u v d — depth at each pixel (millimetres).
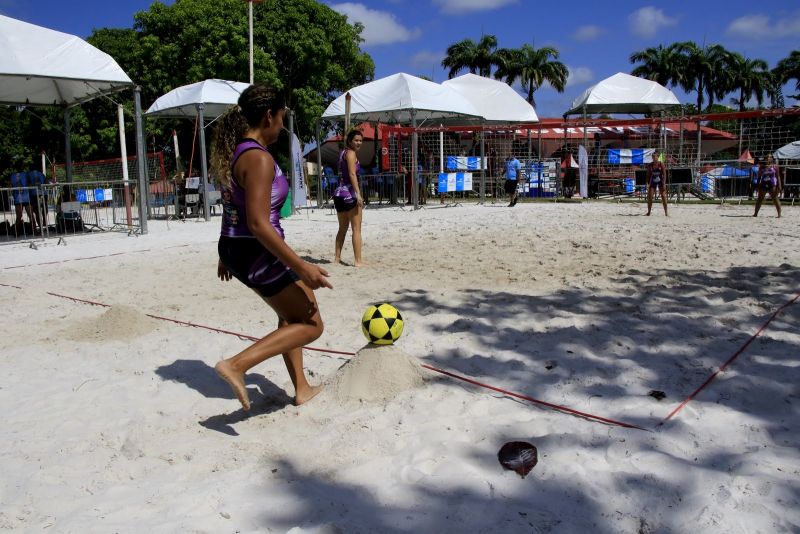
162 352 4484
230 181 2920
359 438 2906
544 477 2502
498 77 45969
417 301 5660
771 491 2307
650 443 2758
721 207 17547
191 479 2619
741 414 3043
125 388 3781
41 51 11648
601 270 7004
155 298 6309
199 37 29766
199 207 17406
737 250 8352
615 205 19062
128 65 32281
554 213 15820
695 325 4496
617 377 3594
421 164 23297
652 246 9016
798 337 4180
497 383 3580
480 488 2430
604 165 24453
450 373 3715
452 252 8898
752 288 5715
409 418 3111
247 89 2990
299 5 31344
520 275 6863
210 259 8953
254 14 30828
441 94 19078
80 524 2248
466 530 2156
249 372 3986
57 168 19750
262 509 2330
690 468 2510
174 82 30906
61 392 3750
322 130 36250
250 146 2865
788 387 3332
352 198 7719
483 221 13789
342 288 6383
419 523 2207
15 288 7109
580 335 4340
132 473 2680
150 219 17531
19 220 12562
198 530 2197
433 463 2654
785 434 2828
